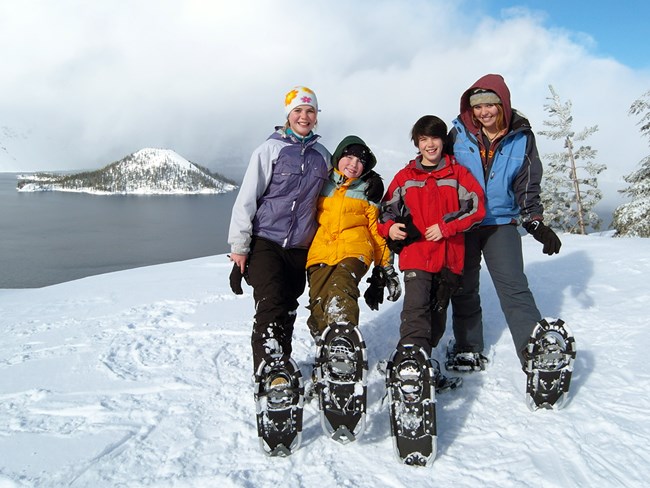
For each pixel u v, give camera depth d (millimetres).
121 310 4691
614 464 1799
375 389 2553
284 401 1924
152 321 4195
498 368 2734
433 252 2326
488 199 2564
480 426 2137
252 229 2516
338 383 1944
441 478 1774
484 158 2574
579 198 21797
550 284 4492
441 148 2424
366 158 2510
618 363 2646
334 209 2459
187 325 3998
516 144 2518
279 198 2473
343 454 1953
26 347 3619
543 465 1813
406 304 2314
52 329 4109
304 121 2480
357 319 2229
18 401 2611
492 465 1841
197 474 1855
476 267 2689
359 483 1764
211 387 2693
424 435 1848
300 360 3064
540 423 2107
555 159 22031
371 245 2488
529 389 2197
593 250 6273
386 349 3191
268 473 1842
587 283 4434
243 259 2432
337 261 2391
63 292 6062
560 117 21812
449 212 2357
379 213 2508
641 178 16109
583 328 3242
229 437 2133
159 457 1997
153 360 3174
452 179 2412
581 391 2369
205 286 5801
